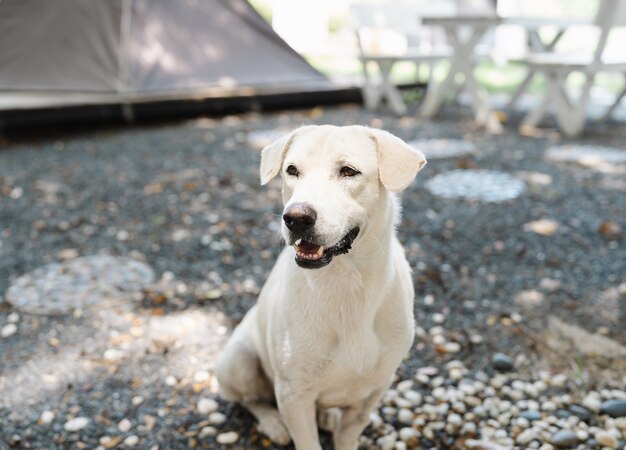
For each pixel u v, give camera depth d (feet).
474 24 23.36
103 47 24.89
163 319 10.74
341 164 6.02
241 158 20.71
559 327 10.25
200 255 13.34
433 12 27.61
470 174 18.29
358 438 7.43
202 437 7.91
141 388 8.91
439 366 9.25
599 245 13.30
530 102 30.48
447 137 22.75
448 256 12.94
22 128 24.38
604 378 8.88
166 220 15.37
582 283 11.67
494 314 10.68
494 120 24.34
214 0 26.96
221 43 27.35
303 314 6.34
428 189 17.15
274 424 7.82
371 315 6.33
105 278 12.24
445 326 10.34
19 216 15.65
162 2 26.02
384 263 6.29
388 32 29.58
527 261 12.68
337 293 6.20
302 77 28.45
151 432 8.03
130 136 23.86
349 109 28.99
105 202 16.67
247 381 7.75
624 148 20.83
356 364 6.37
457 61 24.89
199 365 9.43
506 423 7.97
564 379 8.77
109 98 25.46
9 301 11.35
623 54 25.94
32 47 23.85
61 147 22.21
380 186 6.26
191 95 27.09
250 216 15.51
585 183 17.30
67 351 9.81
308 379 6.52
